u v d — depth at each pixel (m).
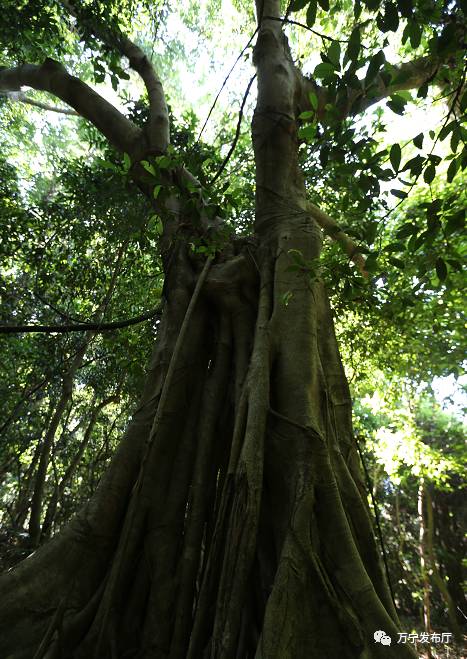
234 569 2.47
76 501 11.70
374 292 6.34
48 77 6.02
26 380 10.98
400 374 8.68
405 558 13.58
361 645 2.24
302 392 3.12
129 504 3.24
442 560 13.72
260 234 4.39
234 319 4.08
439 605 12.98
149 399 3.76
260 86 4.88
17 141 16.44
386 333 7.42
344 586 2.45
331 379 3.62
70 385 9.59
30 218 9.27
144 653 2.74
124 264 9.52
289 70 4.97
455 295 6.73
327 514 2.66
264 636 2.23
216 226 4.50
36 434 12.52
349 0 6.73
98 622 2.80
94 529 3.14
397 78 2.50
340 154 2.76
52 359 9.91
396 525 14.75
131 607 2.93
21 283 10.98
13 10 7.30
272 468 2.87
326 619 2.33
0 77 6.79
